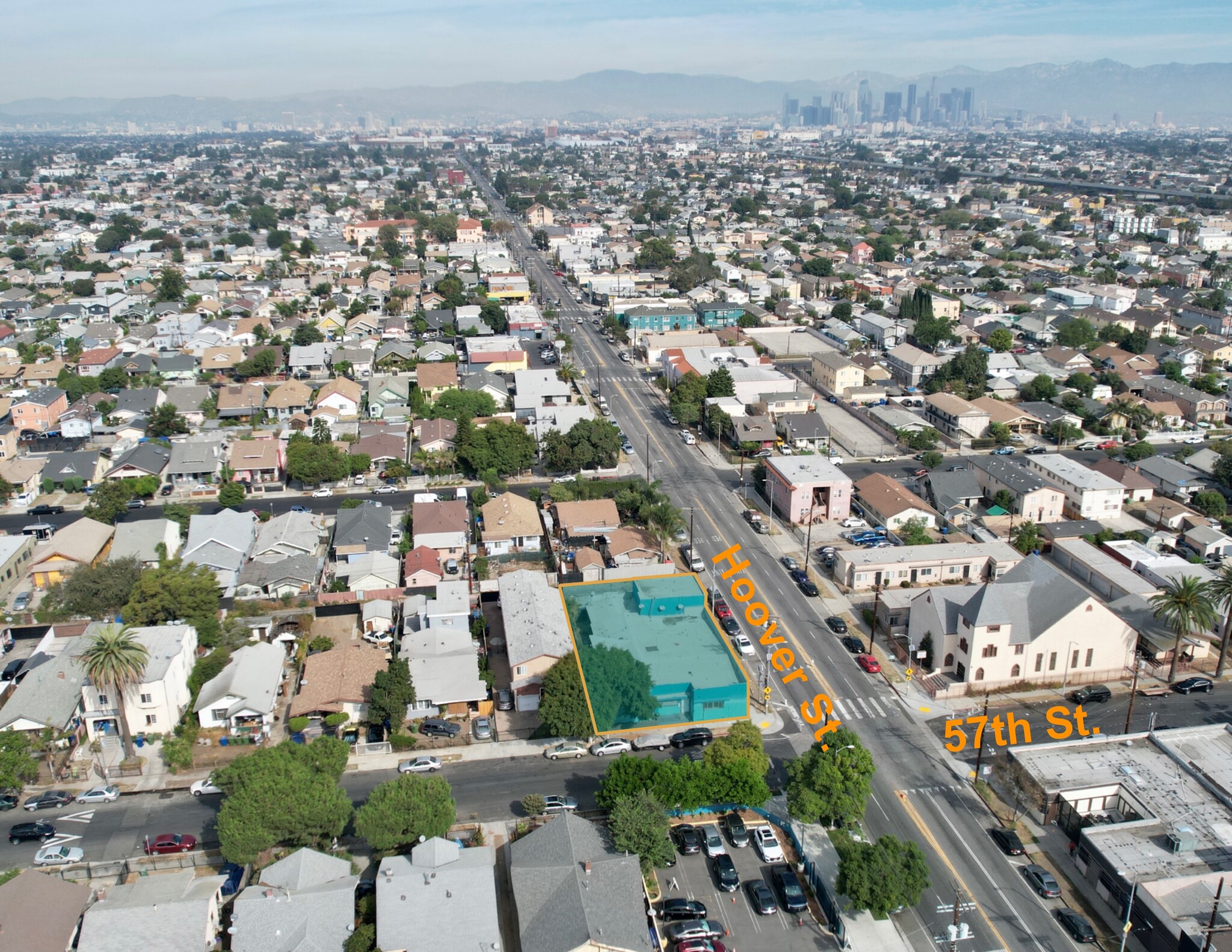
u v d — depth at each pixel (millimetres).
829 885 62812
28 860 65250
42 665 82938
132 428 150500
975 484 127062
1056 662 85562
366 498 130125
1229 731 76375
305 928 54625
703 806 67438
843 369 175000
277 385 173875
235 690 78625
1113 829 64750
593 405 172500
